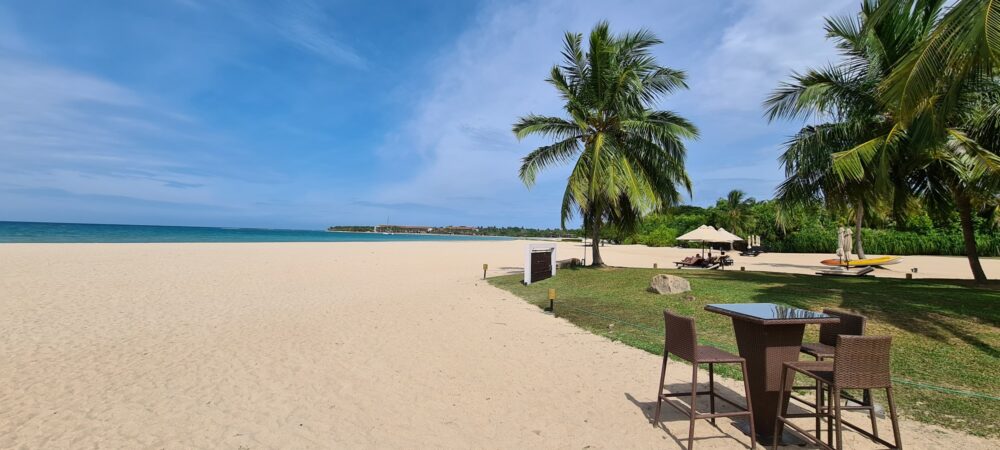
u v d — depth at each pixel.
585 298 12.12
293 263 23.70
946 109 8.03
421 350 7.35
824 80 12.48
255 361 6.69
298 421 4.53
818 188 13.71
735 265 27.20
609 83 16.67
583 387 5.55
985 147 11.23
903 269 23.56
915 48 6.65
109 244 33.59
